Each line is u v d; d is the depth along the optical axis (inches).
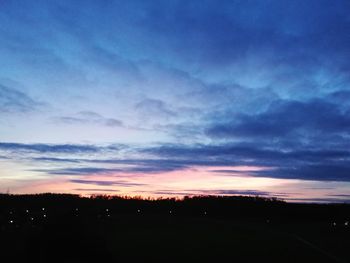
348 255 598.5
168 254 590.6
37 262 430.3
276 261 561.6
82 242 439.8
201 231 834.8
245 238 744.3
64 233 437.7
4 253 473.4
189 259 562.9
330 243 686.5
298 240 721.6
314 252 617.9
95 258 443.8
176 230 842.8
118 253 567.8
